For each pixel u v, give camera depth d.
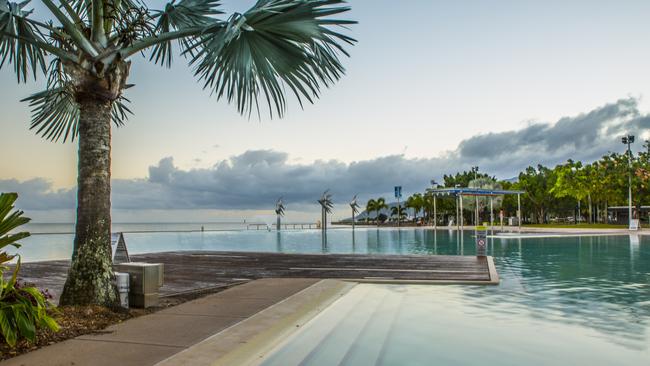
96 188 6.64
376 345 5.55
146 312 6.74
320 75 6.89
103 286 6.59
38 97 7.91
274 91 7.27
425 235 46.00
